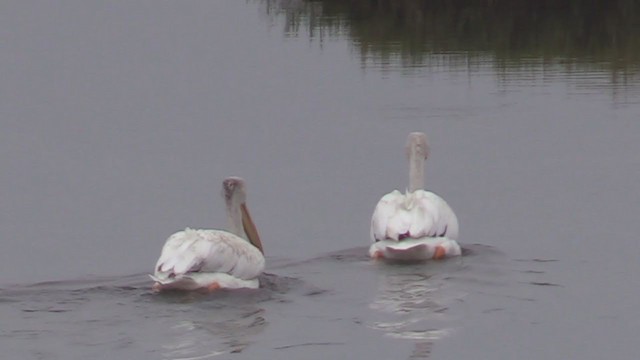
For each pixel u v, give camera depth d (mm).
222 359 14172
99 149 26547
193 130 28047
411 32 41781
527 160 24484
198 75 34688
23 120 29562
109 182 23953
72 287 16984
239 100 31281
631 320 15398
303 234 20109
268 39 40625
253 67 35781
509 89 31891
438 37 40812
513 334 14977
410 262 18125
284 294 16578
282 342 14766
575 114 28531
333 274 17562
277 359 14227
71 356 14219
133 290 16672
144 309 15836
